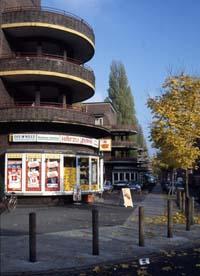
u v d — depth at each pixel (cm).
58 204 3106
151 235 1620
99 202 3450
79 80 3425
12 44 3481
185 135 2311
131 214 2423
